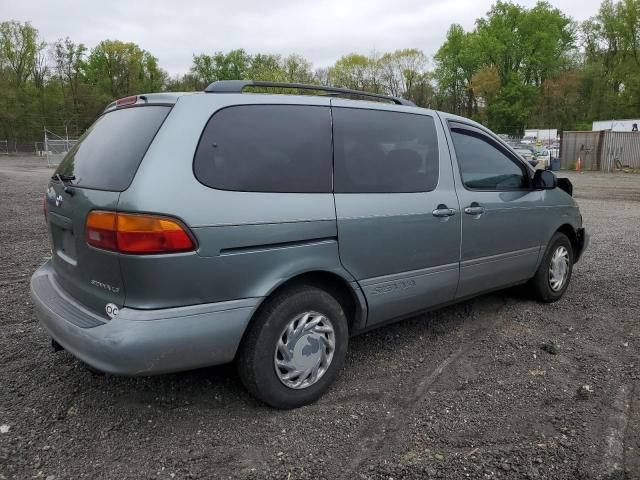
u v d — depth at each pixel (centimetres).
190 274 272
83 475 259
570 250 538
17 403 321
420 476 261
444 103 7325
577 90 6625
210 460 272
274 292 309
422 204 374
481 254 425
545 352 408
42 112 6291
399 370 375
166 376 357
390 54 7138
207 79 7350
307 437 293
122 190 272
